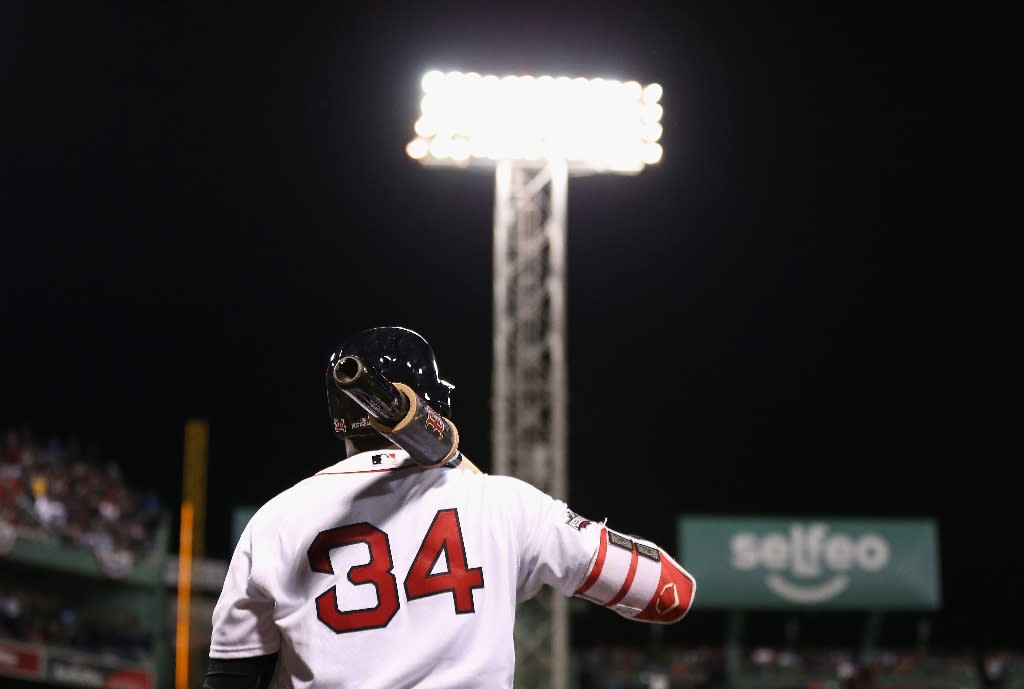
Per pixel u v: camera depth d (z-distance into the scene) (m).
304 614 7.30
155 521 78.88
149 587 76.44
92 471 77.38
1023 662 81.12
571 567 7.80
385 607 7.29
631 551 7.91
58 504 68.75
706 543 72.69
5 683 62.19
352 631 7.23
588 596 8.00
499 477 7.97
